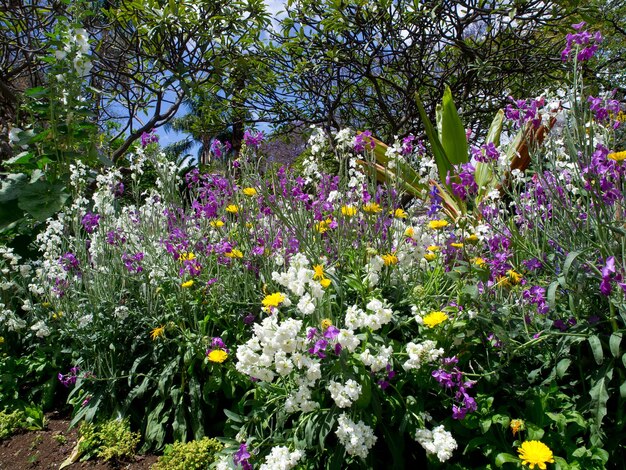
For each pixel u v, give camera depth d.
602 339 1.76
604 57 6.55
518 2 4.67
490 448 1.65
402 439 1.79
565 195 2.00
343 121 7.01
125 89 5.37
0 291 3.49
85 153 3.51
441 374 1.73
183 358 2.46
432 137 4.02
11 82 5.65
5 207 3.27
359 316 1.72
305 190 2.88
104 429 2.45
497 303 1.97
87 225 2.99
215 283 2.54
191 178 3.22
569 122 2.06
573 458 1.59
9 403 2.94
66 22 3.27
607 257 1.75
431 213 2.21
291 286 1.81
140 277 2.86
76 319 2.86
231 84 5.96
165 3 4.85
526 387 1.89
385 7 4.95
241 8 4.80
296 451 1.70
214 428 2.37
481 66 5.11
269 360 1.70
